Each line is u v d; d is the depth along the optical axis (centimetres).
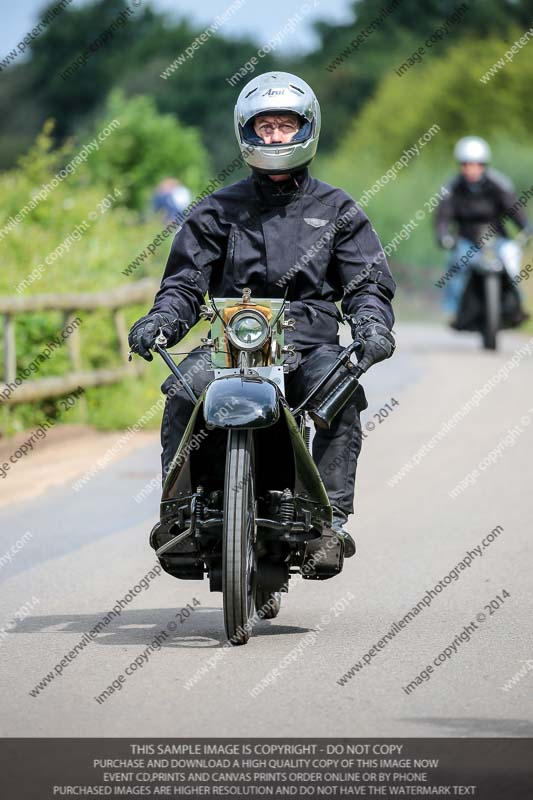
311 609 2467
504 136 15312
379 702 1866
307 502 2116
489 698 1884
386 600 2527
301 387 2203
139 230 6875
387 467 4016
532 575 2705
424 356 7119
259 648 2172
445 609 2445
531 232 7006
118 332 5478
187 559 2172
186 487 2112
